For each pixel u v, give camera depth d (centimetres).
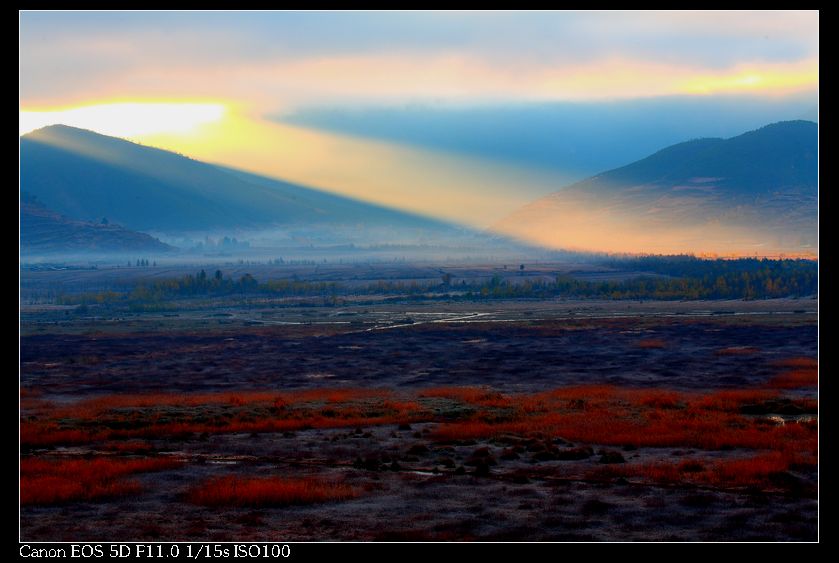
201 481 3966
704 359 10431
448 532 3095
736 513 3275
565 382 8625
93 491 3694
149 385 9075
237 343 13775
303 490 3644
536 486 3766
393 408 6506
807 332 13162
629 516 3272
